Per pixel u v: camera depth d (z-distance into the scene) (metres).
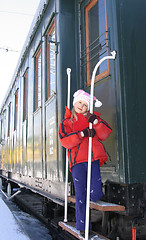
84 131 2.07
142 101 2.42
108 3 2.68
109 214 2.53
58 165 3.20
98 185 2.21
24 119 5.75
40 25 4.46
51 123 3.55
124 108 2.33
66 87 3.28
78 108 2.23
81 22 3.41
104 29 2.87
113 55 2.15
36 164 4.29
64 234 2.99
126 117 2.30
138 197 2.26
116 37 2.46
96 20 3.08
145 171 2.30
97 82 2.84
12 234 2.78
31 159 4.67
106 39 2.60
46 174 3.72
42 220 4.35
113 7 2.54
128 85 2.37
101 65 2.87
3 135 9.61
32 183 4.61
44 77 4.05
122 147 2.26
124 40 2.44
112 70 2.52
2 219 3.34
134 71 2.43
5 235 2.74
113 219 2.48
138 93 2.41
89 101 2.24
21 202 6.52
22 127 5.73
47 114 3.78
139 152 2.31
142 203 2.26
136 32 2.53
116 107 2.40
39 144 4.15
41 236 3.54
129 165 2.23
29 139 4.91
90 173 2.05
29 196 7.31
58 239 3.19
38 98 4.61
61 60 3.31
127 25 2.49
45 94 3.96
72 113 2.28
